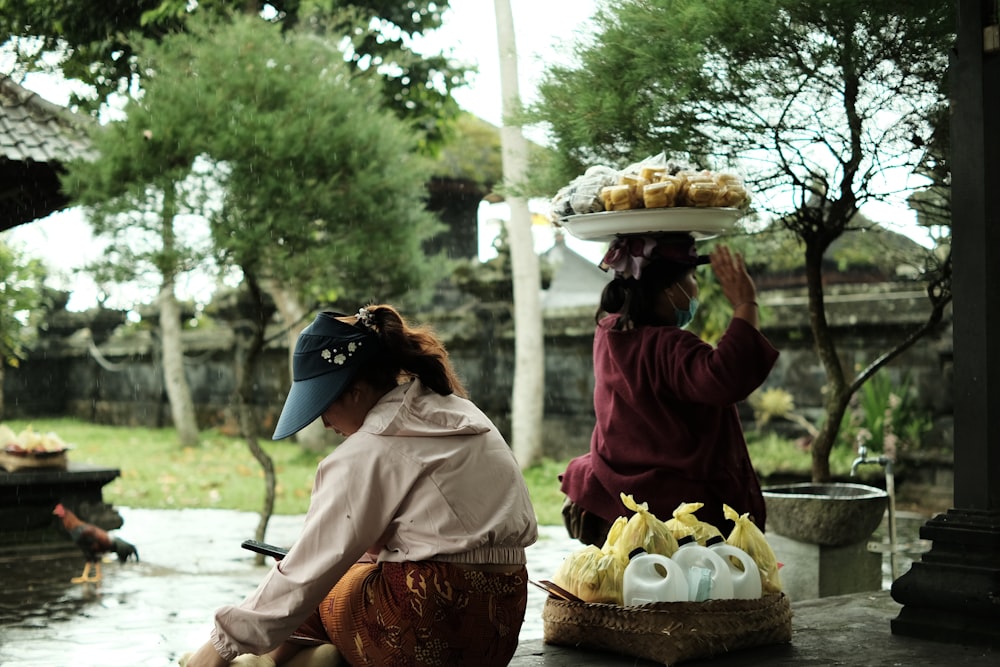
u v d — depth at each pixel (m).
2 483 8.78
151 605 6.66
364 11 13.27
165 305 18.47
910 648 3.67
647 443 3.73
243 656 2.80
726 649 3.45
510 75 13.42
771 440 13.12
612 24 5.40
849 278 16.73
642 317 3.74
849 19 4.89
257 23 8.91
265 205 8.27
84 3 10.98
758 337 3.44
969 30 3.88
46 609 6.53
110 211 8.12
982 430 3.84
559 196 3.99
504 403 16.80
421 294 9.88
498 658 2.80
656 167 3.73
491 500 2.76
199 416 21.97
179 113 8.09
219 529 10.20
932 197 6.05
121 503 12.05
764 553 3.68
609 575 3.53
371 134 8.78
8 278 13.39
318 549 2.68
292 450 17.28
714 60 5.21
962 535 3.81
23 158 8.43
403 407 2.76
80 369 26.16
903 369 12.59
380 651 2.73
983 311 3.84
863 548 5.54
